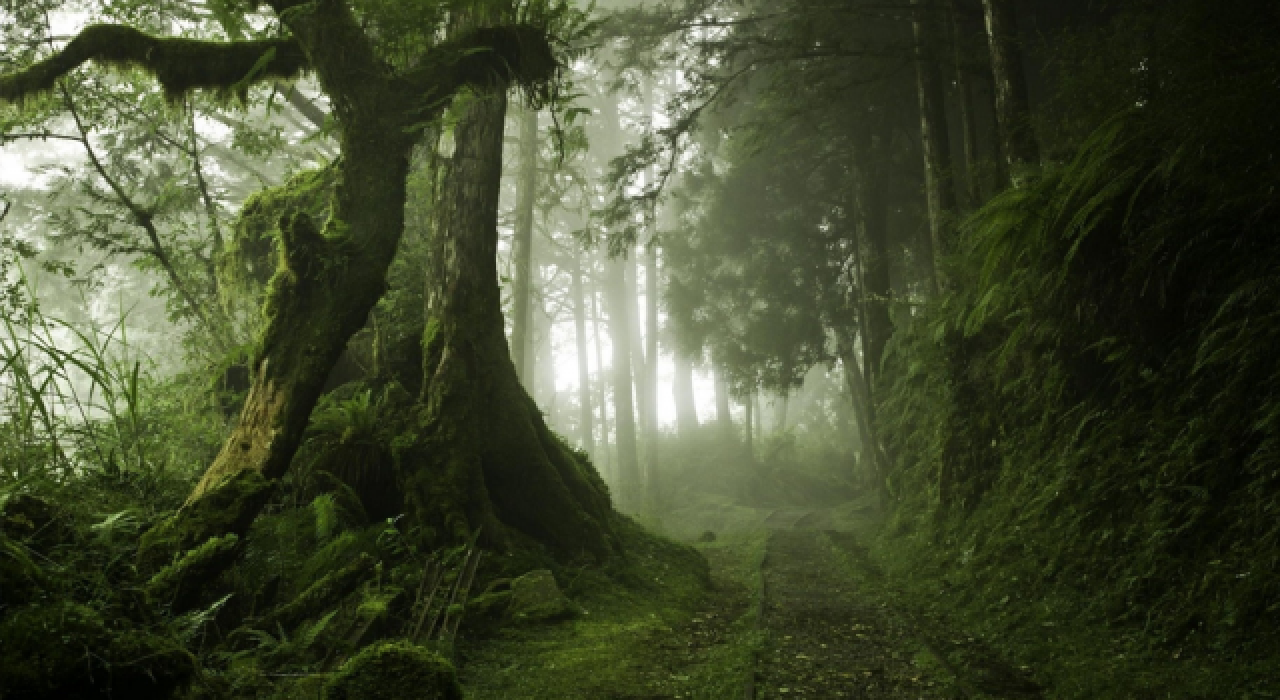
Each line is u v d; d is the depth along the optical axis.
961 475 12.34
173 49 7.51
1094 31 10.91
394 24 7.41
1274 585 5.52
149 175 13.62
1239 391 6.81
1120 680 5.69
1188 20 8.41
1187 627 6.00
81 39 7.37
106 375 6.39
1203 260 7.94
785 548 16.75
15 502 4.75
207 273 12.74
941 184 16.33
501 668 6.86
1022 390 11.30
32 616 3.64
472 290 10.88
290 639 6.46
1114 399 8.80
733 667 6.80
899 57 16.38
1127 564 7.18
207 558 5.80
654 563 11.60
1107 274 9.19
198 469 9.66
